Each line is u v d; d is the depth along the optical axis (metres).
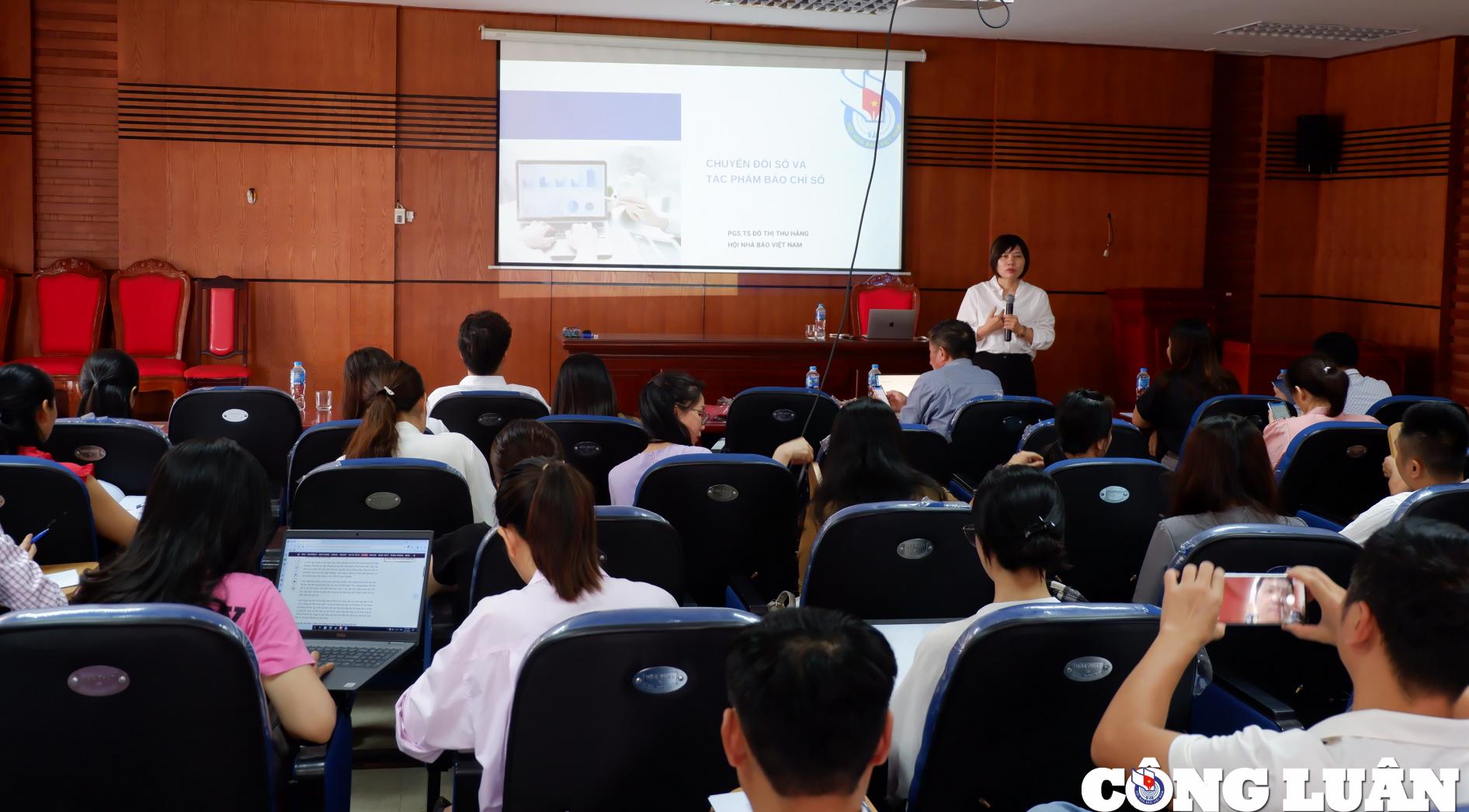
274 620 2.16
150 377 8.17
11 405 3.43
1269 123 10.31
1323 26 8.85
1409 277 9.66
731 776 1.94
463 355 5.23
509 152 8.94
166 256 8.59
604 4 8.53
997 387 5.58
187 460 2.14
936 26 9.08
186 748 1.81
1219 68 10.26
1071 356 10.01
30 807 1.80
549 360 9.23
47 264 8.80
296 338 8.80
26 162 8.62
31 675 1.71
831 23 9.03
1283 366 9.72
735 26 9.16
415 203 8.91
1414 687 1.35
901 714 2.10
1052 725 1.92
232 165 8.60
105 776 1.81
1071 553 3.53
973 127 9.63
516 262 9.02
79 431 3.81
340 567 2.76
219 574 2.14
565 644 1.78
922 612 2.88
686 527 3.47
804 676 1.23
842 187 9.35
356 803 3.16
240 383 8.34
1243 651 2.66
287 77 8.61
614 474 3.84
